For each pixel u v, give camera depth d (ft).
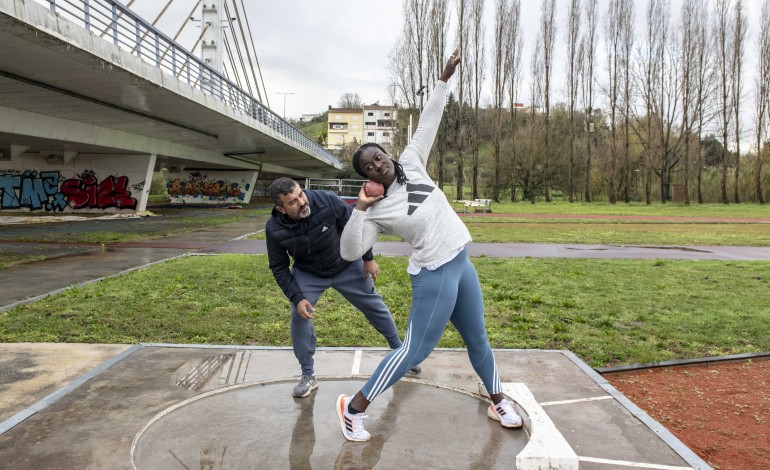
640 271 33.40
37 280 28.81
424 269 10.38
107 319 20.10
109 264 35.04
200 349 16.35
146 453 10.11
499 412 11.45
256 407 12.27
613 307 23.07
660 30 152.05
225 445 10.46
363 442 10.68
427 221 10.16
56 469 9.48
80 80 52.90
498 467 9.82
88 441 10.50
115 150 89.25
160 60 57.21
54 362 15.23
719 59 155.94
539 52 167.22
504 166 175.63
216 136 97.55
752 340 18.78
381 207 10.25
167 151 100.48
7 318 20.03
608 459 10.08
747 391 14.40
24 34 38.17
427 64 149.48
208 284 27.12
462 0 152.46
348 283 13.05
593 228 71.72
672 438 10.93
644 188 182.80
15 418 11.41
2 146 83.66
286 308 22.29
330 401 12.66
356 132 382.83
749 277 31.42
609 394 13.28
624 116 163.73
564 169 176.96
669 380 15.24
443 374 14.51
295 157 146.92
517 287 27.63
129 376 14.01
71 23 40.88
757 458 10.91
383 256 40.11
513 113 169.78
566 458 9.41
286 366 14.98
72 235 55.42
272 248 12.28
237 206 134.00
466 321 10.94
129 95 60.34
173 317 20.48
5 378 13.98
